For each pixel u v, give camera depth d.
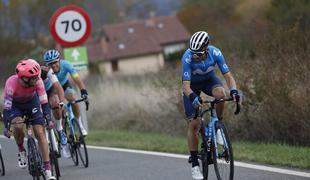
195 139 16.03
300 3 37.75
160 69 31.80
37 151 16.67
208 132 15.53
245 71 23.95
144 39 140.25
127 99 33.94
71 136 20.94
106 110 35.19
